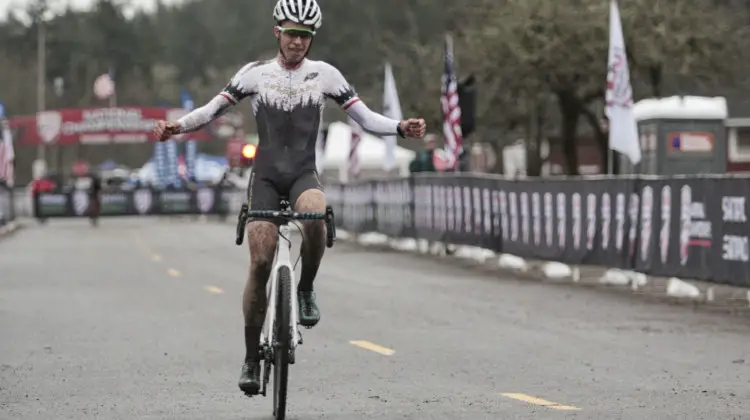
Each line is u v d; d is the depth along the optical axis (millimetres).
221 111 18031
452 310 35594
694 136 63719
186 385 22344
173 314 34688
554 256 47312
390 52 153250
